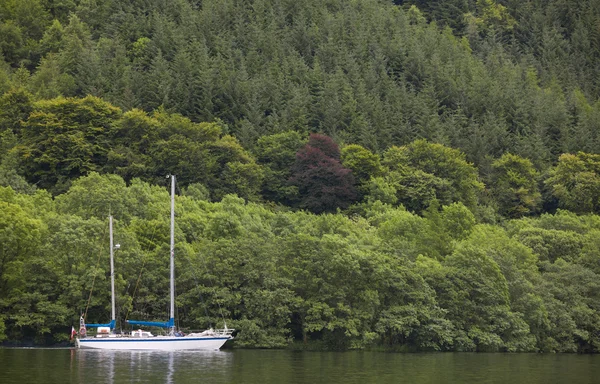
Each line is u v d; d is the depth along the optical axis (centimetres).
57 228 19388
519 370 15475
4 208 18862
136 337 17100
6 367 13662
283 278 19375
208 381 12375
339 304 19162
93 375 12769
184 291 19325
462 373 14600
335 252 19825
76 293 17875
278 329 19088
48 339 18512
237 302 18900
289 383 12406
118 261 18850
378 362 16162
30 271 18275
